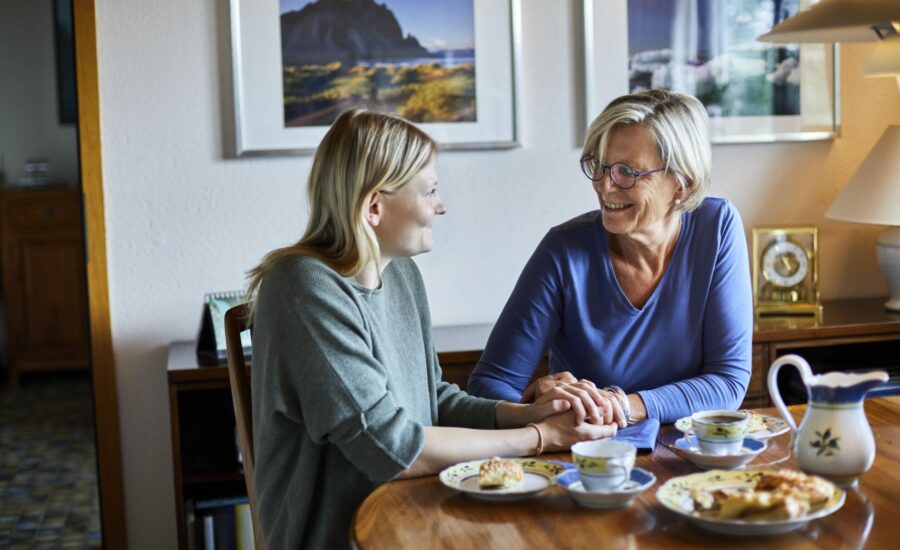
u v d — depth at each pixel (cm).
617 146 193
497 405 187
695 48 313
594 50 307
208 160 291
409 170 168
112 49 284
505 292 312
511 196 309
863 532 133
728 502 133
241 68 289
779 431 177
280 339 161
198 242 293
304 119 294
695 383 198
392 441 158
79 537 347
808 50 321
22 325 574
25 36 607
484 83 302
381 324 174
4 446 462
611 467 145
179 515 261
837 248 332
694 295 206
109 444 292
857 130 329
